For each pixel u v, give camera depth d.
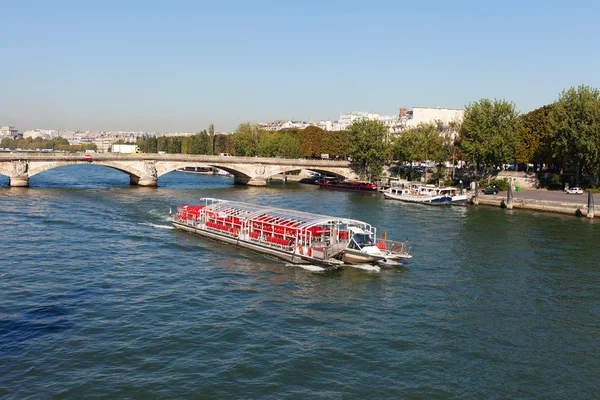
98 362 31.48
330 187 158.00
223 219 67.50
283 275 51.25
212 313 40.06
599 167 115.69
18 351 32.59
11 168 119.19
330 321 39.22
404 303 43.78
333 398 28.20
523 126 144.12
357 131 166.50
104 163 132.00
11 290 44.00
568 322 40.62
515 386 30.50
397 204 113.75
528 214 99.25
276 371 30.92
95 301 41.97
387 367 32.06
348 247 56.44
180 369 30.81
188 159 145.62
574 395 29.80
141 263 54.22
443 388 29.84
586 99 117.56
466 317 40.97
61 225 72.81
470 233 75.50
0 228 69.06
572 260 59.28
